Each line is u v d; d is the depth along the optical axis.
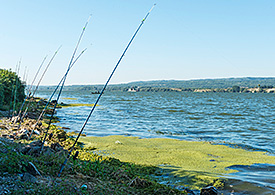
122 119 38.38
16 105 33.97
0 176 8.19
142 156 16.94
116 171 12.23
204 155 17.61
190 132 28.55
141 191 10.45
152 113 49.62
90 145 19.33
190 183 12.28
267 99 129.25
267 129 32.09
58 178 9.41
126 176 11.91
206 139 24.55
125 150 18.30
